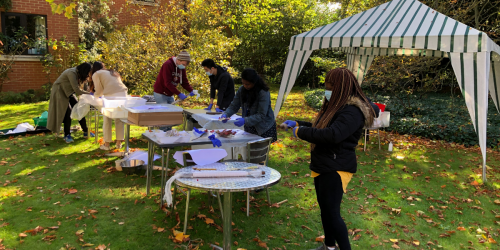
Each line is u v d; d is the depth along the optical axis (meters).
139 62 9.96
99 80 5.63
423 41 4.77
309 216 3.62
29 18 11.24
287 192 4.26
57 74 11.47
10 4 10.62
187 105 10.00
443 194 4.34
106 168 4.88
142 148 5.96
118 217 3.43
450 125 7.62
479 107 4.46
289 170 5.14
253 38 20.00
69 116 6.15
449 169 5.39
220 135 3.68
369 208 3.87
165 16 10.73
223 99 5.58
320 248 2.77
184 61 5.58
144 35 10.20
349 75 2.39
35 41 11.15
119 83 5.82
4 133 6.61
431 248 3.08
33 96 10.88
